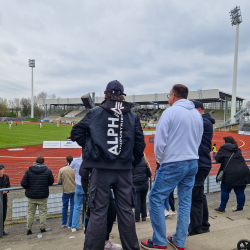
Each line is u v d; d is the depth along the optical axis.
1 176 5.66
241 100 63.12
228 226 3.02
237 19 49.31
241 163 3.95
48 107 102.94
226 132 48.75
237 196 4.11
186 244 2.35
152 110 81.31
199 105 2.90
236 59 50.94
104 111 2.03
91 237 2.01
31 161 17.23
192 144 2.28
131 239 2.10
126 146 2.04
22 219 6.29
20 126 52.84
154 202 2.33
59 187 8.82
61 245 2.88
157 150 2.23
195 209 2.73
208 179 6.90
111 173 2.05
